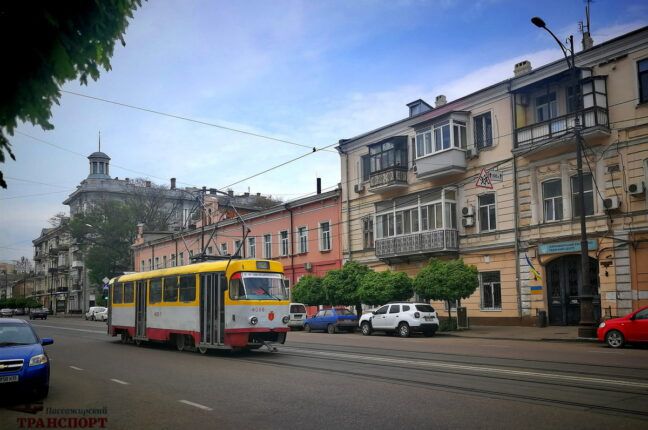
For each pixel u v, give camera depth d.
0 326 11.76
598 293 24.69
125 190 81.69
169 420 8.52
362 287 30.89
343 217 39.00
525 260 27.23
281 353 18.25
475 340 22.81
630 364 13.40
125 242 69.56
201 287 19.25
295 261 43.16
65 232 78.56
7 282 141.75
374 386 10.98
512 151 27.50
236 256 22.06
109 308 26.48
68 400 10.51
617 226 23.72
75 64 4.55
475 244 29.75
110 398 10.59
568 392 9.80
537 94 27.41
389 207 34.88
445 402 9.20
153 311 22.16
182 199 75.88
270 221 46.22
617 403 8.84
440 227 31.02
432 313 26.25
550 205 26.56
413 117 34.00
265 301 17.78
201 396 10.46
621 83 24.00
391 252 33.53
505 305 28.03
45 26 4.16
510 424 7.62
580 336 21.08
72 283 91.31
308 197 41.97
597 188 24.39
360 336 27.34
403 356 16.25
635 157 23.34
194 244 57.31
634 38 23.59
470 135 30.38
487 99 29.53
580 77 25.06
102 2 4.49
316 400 9.69
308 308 41.41
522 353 16.41
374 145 36.12
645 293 22.64
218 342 18.03
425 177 31.59
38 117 4.39
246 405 9.45
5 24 4.02
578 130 21.75
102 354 19.47
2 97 4.22
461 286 26.58
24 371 10.32
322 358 16.34
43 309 70.56
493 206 29.28
